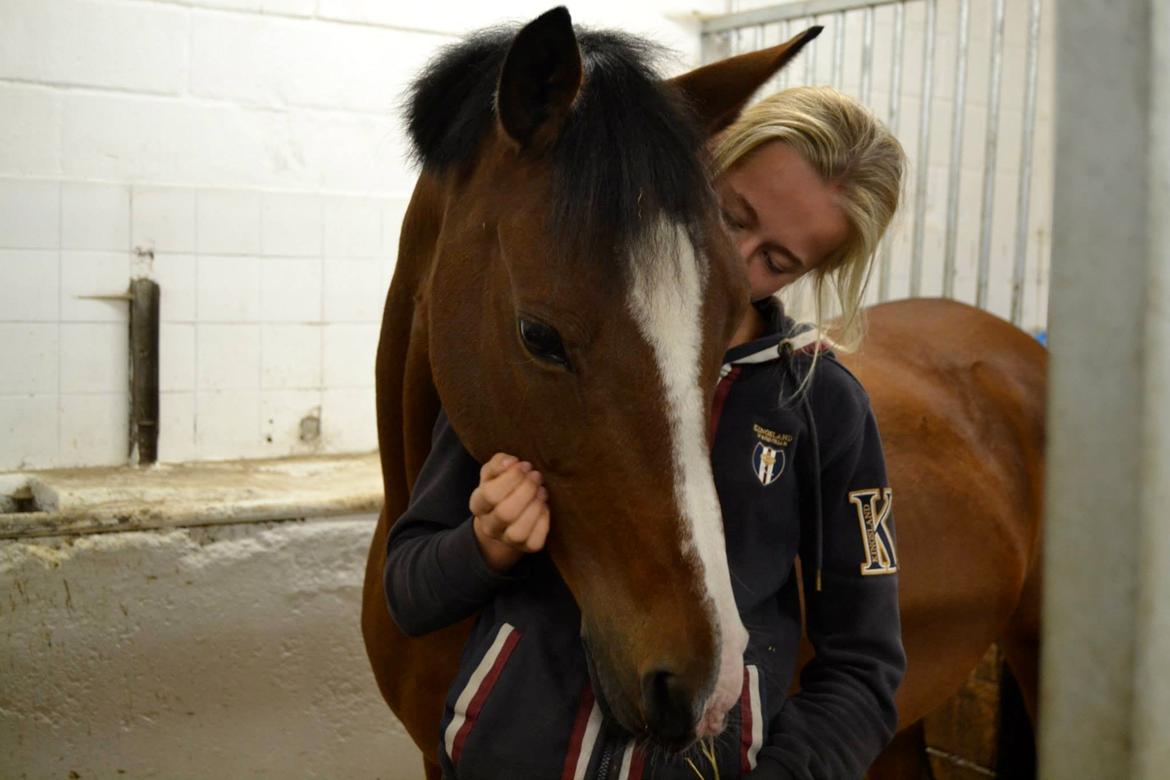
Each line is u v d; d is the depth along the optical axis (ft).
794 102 3.30
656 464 2.63
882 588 3.34
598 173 2.66
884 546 3.38
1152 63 1.61
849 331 3.69
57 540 6.20
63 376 7.42
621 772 2.84
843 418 3.37
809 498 3.33
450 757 2.96
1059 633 1.78
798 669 4.17
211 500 6.72
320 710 7.07
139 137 7.59
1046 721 1.82
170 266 7.71
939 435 5.34
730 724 2.90
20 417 7.32
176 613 6.55
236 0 7.81
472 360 3.01
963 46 8.14
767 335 3.42
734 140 3.30
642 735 2.61
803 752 2.94
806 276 3.97
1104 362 1.69
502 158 2.99
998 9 7.93
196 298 7.82
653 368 2.63
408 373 3.70
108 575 6.33
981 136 11.44
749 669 2.98
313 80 8.18
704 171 2.80
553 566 3.17
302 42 8.11
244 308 8.01
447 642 3.79
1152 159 1.63
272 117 8.05
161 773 6.60
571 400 2.71
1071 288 1.72
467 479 3.32
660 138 2.73
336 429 8.48
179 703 6.62
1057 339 1.74
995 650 7.07
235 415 8.07
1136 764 1.71
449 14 8.68
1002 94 11.54
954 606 4.97
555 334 2.69
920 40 10.89
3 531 6.04
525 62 2.81
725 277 2.77
